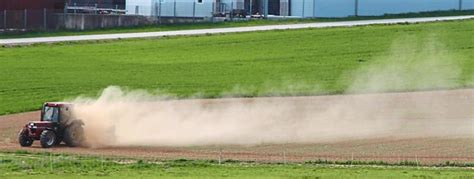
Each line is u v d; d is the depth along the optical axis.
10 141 122.56
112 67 188.75
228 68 186.25
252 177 87.44
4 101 153.00
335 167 98.38
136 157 106.56
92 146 118.62
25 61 194.88
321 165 100.19
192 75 178.62
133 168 95.31
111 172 91.81
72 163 98.81
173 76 177.62
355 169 96.19
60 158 104.38
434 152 110.38
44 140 116.94
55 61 195.75
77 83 169.88
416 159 105.25
